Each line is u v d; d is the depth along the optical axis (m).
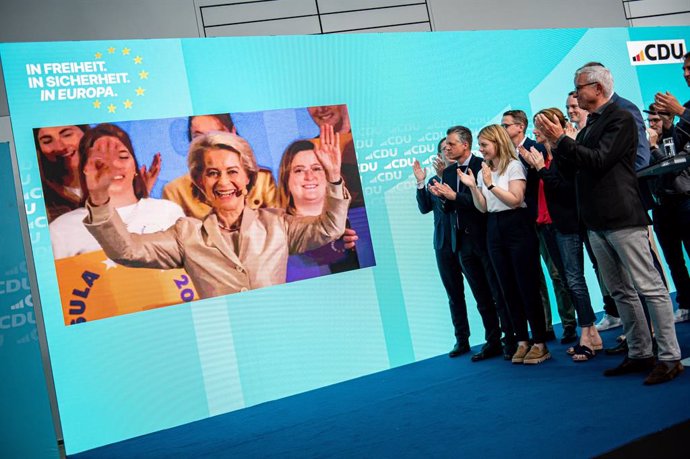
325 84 5.45
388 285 5.46
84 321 4.60
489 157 4.42
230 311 4.96
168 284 4.82
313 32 6.11
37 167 4.62
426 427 3.38
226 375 4.89
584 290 4.37
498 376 4.28
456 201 4.76
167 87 4.99
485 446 2.88
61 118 4.70
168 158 4.93
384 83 5.66
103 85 4.82
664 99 3.76
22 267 3.75
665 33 6.82
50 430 3.72
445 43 5.90
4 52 4.63
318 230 5.29
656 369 3.40
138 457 3.90
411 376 4.87
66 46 4.76
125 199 4.79
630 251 3.42
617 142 3.39
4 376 3.66
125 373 4.65
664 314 3.39
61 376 4.52
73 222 4.65
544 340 4.46
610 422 2.88
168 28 5.67
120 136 4.82
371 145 5.55
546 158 4.67
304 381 5.10
